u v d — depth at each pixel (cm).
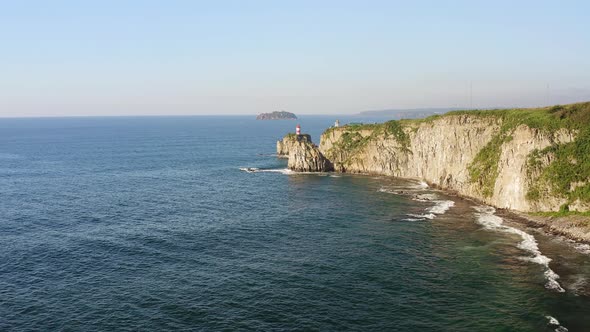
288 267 6550
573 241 7669
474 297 5531
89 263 6706
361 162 16838
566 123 9888
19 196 11806
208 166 18500
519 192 9762
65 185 13625
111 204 10862
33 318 5034
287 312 5150
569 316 5022
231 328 4800
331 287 5834
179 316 5069
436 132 14100
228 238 7994
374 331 4744
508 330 4741
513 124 11150
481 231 8381
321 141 19538
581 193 8831
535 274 6228
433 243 7669
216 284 5934
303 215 9731
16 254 7069
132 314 5122
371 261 6794
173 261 6806
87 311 5194
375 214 9819
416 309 5225
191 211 10125
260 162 19900
